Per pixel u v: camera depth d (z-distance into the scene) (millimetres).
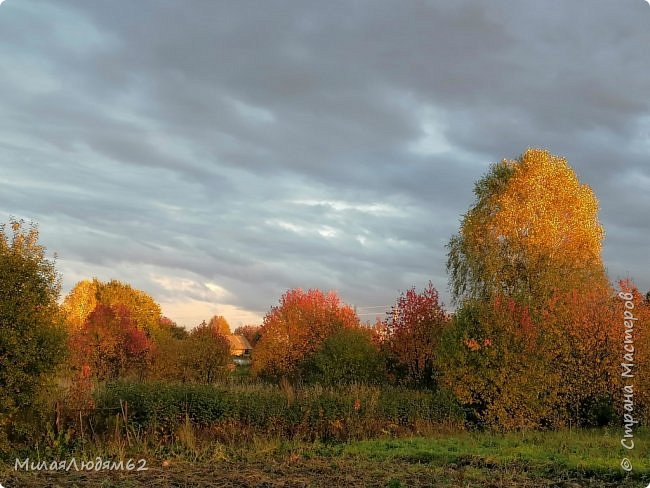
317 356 27406
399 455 15492
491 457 14844
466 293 34344
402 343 28141
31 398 14758
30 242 15477
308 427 18188
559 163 33938
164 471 13195
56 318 15695
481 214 34656
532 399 21250
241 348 75812
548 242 32031
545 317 23078
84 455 14172
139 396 16859
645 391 21797
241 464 14250
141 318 43500
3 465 13375
